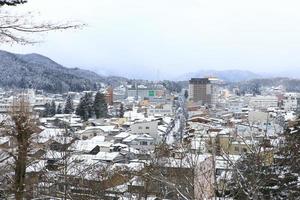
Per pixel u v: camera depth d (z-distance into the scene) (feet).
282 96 435.12
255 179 19.92
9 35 14.79
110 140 173.47
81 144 107.14
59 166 52.95
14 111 43.21
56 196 46.62
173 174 23.21
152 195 41.29
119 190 50.88
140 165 53.62
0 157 40.22
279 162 24.57
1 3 15.28
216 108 388.78
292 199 24.12
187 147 27.66
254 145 21.27
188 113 310.04
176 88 636.07
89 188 50.34
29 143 41.14
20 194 39.32
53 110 293.23
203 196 21.91
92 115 290.35
